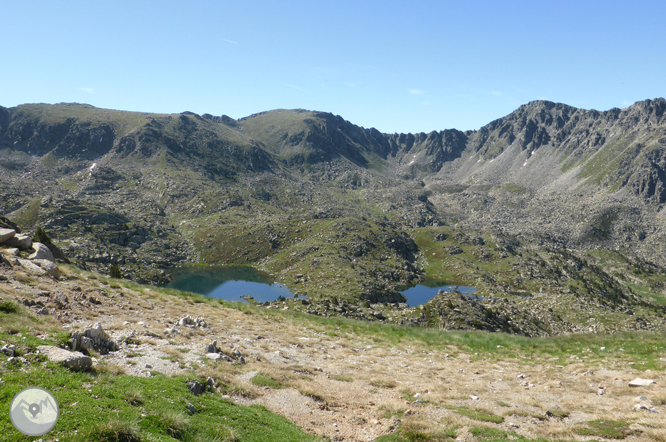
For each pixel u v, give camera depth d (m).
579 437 16.84
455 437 17.11
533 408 21.02
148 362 19.59
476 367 31.48
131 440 11.65
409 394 23.09
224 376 20.47
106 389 14.36
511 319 115.19
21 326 18.66
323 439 16.17
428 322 101.31
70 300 27.47
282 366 25.89
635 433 16.73
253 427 15.55
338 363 29.39
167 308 36.38
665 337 35.25
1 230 39.53
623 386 24.12
